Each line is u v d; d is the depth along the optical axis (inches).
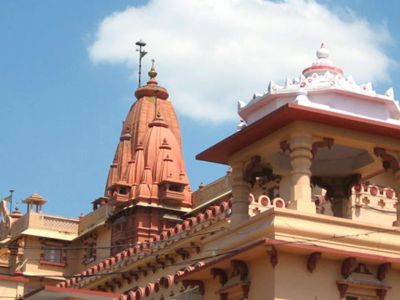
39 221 2058.3
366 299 804.0
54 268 2025.1
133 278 1414.9
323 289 788.6
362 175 924.0
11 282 1334.9
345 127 845.8
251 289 804.0
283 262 783.7
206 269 851.4
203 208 1737.2
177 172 1825.8
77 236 2037.4
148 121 2020.2
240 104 906.7
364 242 806.5
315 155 909.2
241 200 882.1
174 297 994.7
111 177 1975.9
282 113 820.6
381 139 861.2
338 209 923.4
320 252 784.3
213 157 909.8
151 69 2095.2
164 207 1777.8
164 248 1330.0
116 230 1836.9
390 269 815.7
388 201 1142.3
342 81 861.2
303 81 867.4
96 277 1478.8
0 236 2151.8
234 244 837.2
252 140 872.9
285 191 1182.3
